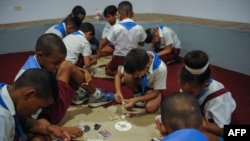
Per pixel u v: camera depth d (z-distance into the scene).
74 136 1.87
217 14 4.17
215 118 1.71
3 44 4.51
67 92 2.02
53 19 5.05
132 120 2.17
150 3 5.28
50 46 1.81
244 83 3.18
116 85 2.54
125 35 3.08
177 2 4.78
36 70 1.41
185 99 1.11
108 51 3.89
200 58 1.61
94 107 2.41
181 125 1.05
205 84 1.70
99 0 5.18
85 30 3.27
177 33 4.25
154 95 2.29
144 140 1.89
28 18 4.94
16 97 1.36
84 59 3.05
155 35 3.61
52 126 1.80
